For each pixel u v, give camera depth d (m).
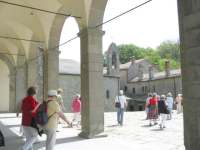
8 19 17.06
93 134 10.44
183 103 4.88
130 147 8.54
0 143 8.43
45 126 6.61
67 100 38.38
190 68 4.71
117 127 14.30
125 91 57.88
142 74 55.31
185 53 4.82
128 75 58.09
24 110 6.96
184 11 4.84
